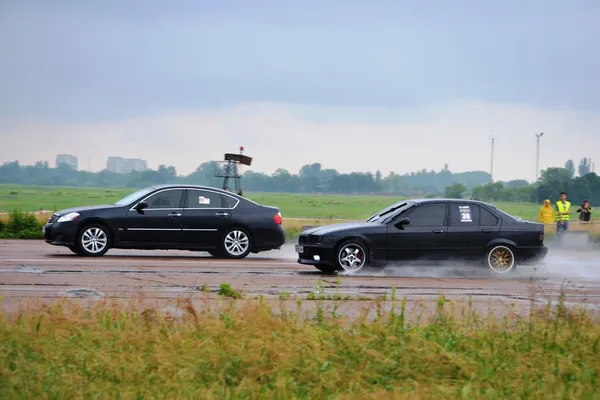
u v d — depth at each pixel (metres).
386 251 28.52
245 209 33.69
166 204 32.66
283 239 34.03
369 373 11.59
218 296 20.28
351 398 10.38
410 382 11.40
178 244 32.62
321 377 11.13
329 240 28.16
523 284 26.58
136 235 32.06
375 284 25.08
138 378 11.02
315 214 151.00
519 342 13.70
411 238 28.67
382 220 29.22
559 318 15.46
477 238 29.14
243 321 14.12
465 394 10.58
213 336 13.16
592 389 11.11
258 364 11.70
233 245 33.41
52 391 10.12
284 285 24.00
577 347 13.45
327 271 29.27
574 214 165.75
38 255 32.19
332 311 16.92
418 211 29.09
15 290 20.83
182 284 23.22
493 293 23.44
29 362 11.41
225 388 10.79
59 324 13.66
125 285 22.52
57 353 11.96
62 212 31.98
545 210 61.75
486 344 13.37
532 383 11.34
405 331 14.07
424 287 24.67
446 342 13.33
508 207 193.75
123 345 12.62
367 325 14.13
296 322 14.37
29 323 13.68
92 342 12.80
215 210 33.19
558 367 12.08
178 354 12.12
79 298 19.05
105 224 31.78
